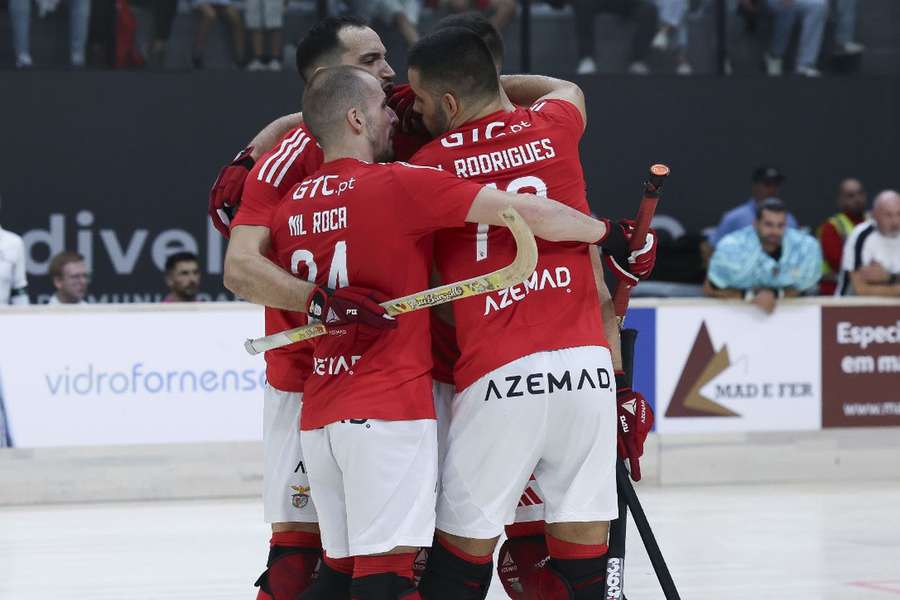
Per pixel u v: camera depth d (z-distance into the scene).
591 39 34.91
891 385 26.83
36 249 32.69
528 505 12.70
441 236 11.43
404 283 11.05
